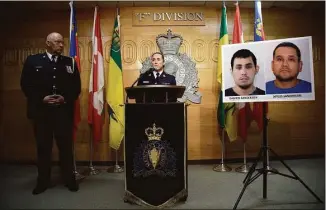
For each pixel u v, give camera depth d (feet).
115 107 13.08
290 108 15.07
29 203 8.65
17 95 14.62
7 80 14.65
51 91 9.86
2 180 11.49
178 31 14.65
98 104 13.05
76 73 10.36
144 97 8.51
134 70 14.47
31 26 14.70
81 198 9.12
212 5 14.62
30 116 9.78
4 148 14.53
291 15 15.14
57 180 11.43
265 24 15.06
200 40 14.67
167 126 8.35
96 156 14.34
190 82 14.46
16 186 10.59
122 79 13.35
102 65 13.35
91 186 10.59
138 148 8.34
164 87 8.02
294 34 15.14
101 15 14.58
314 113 15.16
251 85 8.27
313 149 15.15
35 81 9.79
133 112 8.42
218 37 14.71
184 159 8.33
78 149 14.39
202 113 14.57
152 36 14.60
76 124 12.82
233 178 11.62
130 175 8.34
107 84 13.46
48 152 9.92
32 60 9.93
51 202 8.73
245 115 13.33
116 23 13.41
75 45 12.94
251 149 14.75
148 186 8.25
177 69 14.39
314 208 8.09
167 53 14.39
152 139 8.32
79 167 13.98
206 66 14.65
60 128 9.93
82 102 14.40
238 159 14.65
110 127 13.12
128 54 14.53
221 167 13.17
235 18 13.42
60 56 10.16
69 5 13.92
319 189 9.88
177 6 14.66
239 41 13.21
